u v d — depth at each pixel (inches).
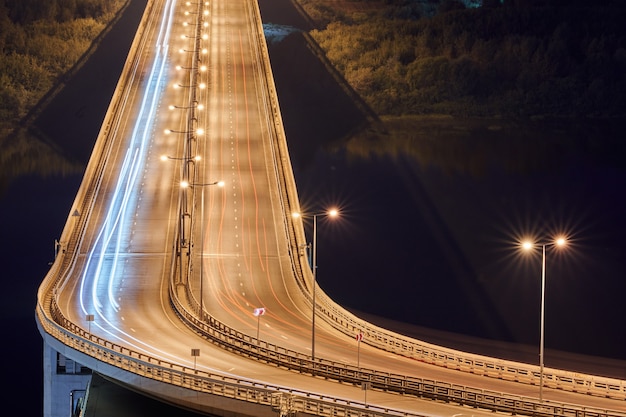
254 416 4995.1
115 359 5703.7
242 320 7047.2
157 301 7421.3
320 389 5295.3
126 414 5487.2
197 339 6432.1
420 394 5147.6
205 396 5182.1
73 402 6565.0
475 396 4980.3
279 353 5802.2
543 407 4837.6
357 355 6220.5
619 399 5408.5
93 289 7623.0
